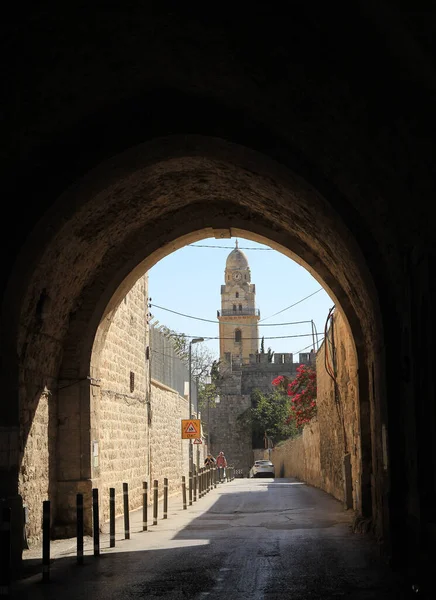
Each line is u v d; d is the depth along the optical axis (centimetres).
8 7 774
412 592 834
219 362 8244
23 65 887
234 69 953
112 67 977
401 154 819
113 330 1816
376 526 1278
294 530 1488
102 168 1188
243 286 11131
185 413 3481
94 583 935
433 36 593
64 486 1502
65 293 1455
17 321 1177
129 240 1592
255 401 7900
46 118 1045
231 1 790
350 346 1764
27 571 1060
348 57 757
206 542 1314
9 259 1159
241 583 904
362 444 1467
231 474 5262
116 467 1808
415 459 940
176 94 1119
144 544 1310
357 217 1130
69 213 1228
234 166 1280
